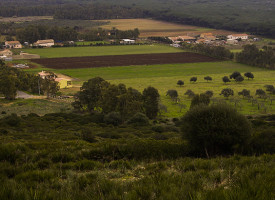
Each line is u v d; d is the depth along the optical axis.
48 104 70.69
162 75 114.12
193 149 14.77
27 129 31.72
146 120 47.72
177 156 13.41
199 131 14.86
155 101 59.28
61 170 7.65
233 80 105.38
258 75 114.62
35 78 87.50
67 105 70.62
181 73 118.81
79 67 126.75
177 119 55.03
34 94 85.56
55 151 11.62
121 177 7.65
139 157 12.23
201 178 5.77
